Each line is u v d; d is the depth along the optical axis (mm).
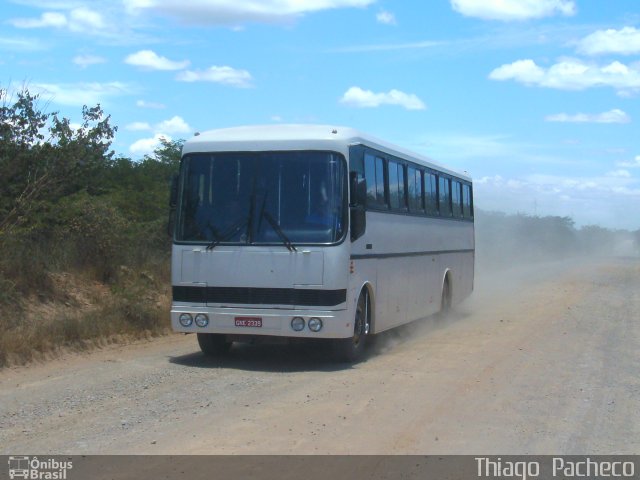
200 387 10516
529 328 17078
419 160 16109
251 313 11641
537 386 10758
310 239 11578
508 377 11375
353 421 8711
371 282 12969
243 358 12961
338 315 11531
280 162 11867
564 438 8195
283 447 7656
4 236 14672
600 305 22109
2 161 15477
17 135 15734
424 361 12797
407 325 17141
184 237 12000
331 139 11789
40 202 16344
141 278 17734
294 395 10047
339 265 11531
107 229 17609
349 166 11844
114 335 14156
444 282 18203
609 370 12047
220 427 8398
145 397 9852
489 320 18719
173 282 12047
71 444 7719
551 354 13492
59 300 14820
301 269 11531
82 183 19250
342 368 12117
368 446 7727
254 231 11742
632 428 8648
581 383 11008
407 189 15211
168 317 15641
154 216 22766
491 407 9469
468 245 21016
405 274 15031
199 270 11875
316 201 11672
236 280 11719
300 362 12656
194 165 12148
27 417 8781
